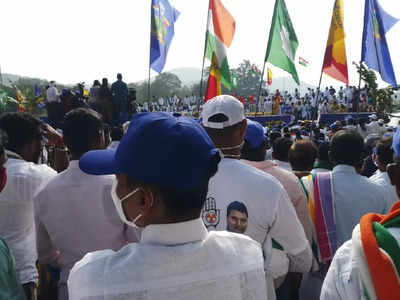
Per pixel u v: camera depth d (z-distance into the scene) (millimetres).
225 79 9594
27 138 2908
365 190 2941
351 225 2926
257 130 2893
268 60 10336
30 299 2711
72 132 2490
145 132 1186
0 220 2639
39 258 2621
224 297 1224
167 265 1180
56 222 2441
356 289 1360
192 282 1188
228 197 2215
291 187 2773
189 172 1178
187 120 1261
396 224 1342
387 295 1230
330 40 10133
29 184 2707
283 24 10227
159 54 9727
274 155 4406
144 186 1212
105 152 1513
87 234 2439
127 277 1149
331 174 3039
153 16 9656
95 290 1136
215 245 1273
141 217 1261
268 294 2271
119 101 13586
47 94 14617
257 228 2229
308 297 3193
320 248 2982
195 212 1254
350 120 18438
